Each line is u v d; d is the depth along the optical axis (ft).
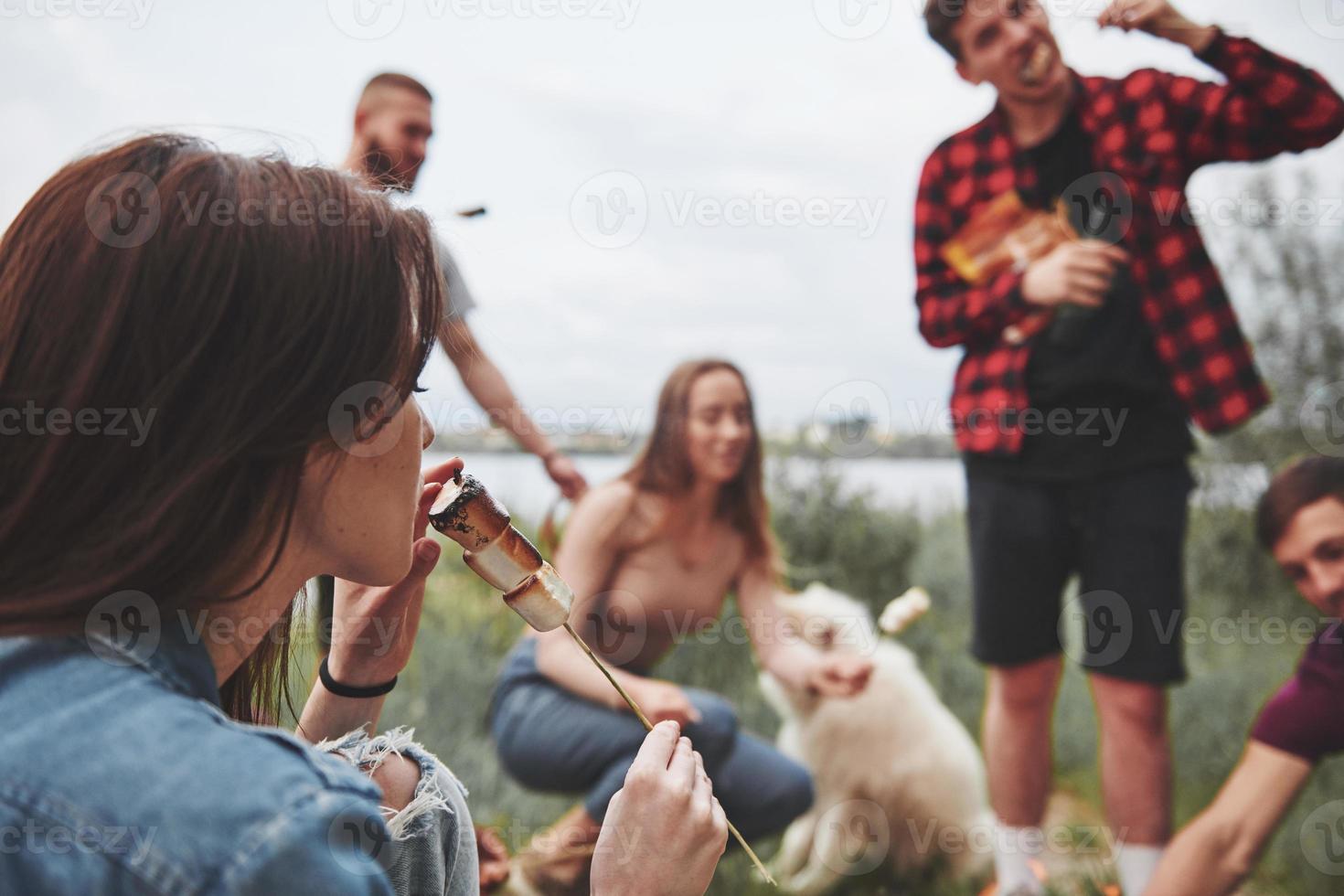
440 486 2.66
